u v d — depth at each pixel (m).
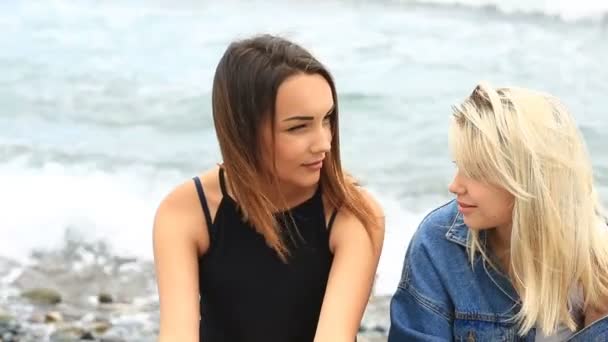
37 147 9.48
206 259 2.79
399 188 8.26
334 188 2.75
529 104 2.51
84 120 10.71
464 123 2.56
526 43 13.91
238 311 2.79
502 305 2.72
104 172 8.72
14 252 6.80
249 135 2.60
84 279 6.32
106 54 13.86
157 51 14.05
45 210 7.64
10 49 14.00
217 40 14.70
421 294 2.80
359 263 2.75
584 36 14.30
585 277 2.60
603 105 10.75
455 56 13.23
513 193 2.50
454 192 2.64
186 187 2.80
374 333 5.35
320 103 2.55
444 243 2.82
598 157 8.85
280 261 2.75
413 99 11.13
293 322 2.80
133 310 5.82
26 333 5.43
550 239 2.52
